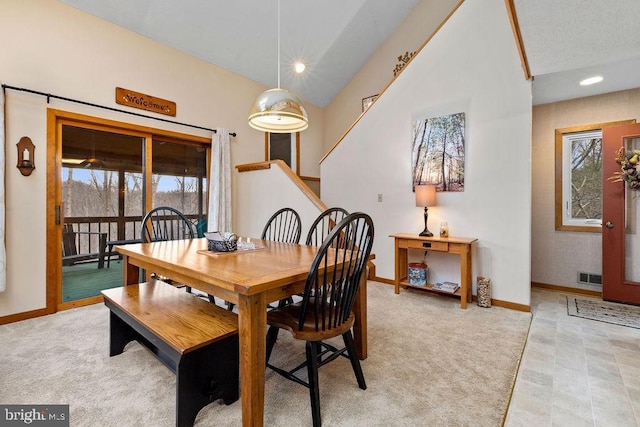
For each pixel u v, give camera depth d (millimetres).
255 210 4332
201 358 1477
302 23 4324
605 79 3115
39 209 2889
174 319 1701
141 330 1692
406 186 3869
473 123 3330
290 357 2113
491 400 1646
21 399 1634
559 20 1936
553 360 2096
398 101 3920
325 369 1969
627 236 3340
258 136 4980
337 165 4535
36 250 2869
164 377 1856
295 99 2436
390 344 2311
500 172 3174
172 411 1554
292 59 4844
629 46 2266
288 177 3918
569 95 3541
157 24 3564
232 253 2068
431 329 2596
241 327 1373
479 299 3172
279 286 1433
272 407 1591
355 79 5824
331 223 3254
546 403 1641
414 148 3768
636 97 3307
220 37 4020
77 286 3191
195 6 3539
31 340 2346
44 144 2912
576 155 3719
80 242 3217
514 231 3104
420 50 3713
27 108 2816
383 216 4082
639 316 2918
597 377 1888
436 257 3670
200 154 4348
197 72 4164
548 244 3857
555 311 3059
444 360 2070
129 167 3609
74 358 2072
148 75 3666
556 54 2412
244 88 4777
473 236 3348
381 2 4664
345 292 1616
